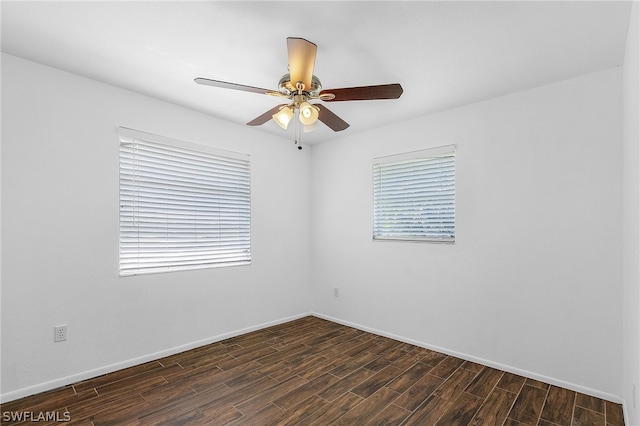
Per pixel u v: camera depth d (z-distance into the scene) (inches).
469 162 114.5
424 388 93.4
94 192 99.3
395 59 85.0
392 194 137.9
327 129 144.8
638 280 60.2
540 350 98.4
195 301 124.0
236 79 98.2
